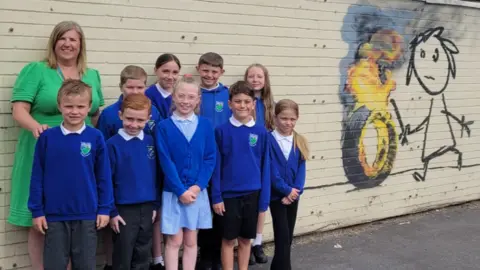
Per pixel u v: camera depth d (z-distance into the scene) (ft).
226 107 14.62
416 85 20.58
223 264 13.58
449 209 22.34
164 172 12.46
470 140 22.81
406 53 20.07
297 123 17.61
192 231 13.03
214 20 15.40
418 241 18.10
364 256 16.53
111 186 11.87
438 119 21.53
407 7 19.77
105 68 13.75
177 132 12.58
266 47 16.57
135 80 12.64
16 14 12.41
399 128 20.34
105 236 14.08
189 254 13.12
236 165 13.21
